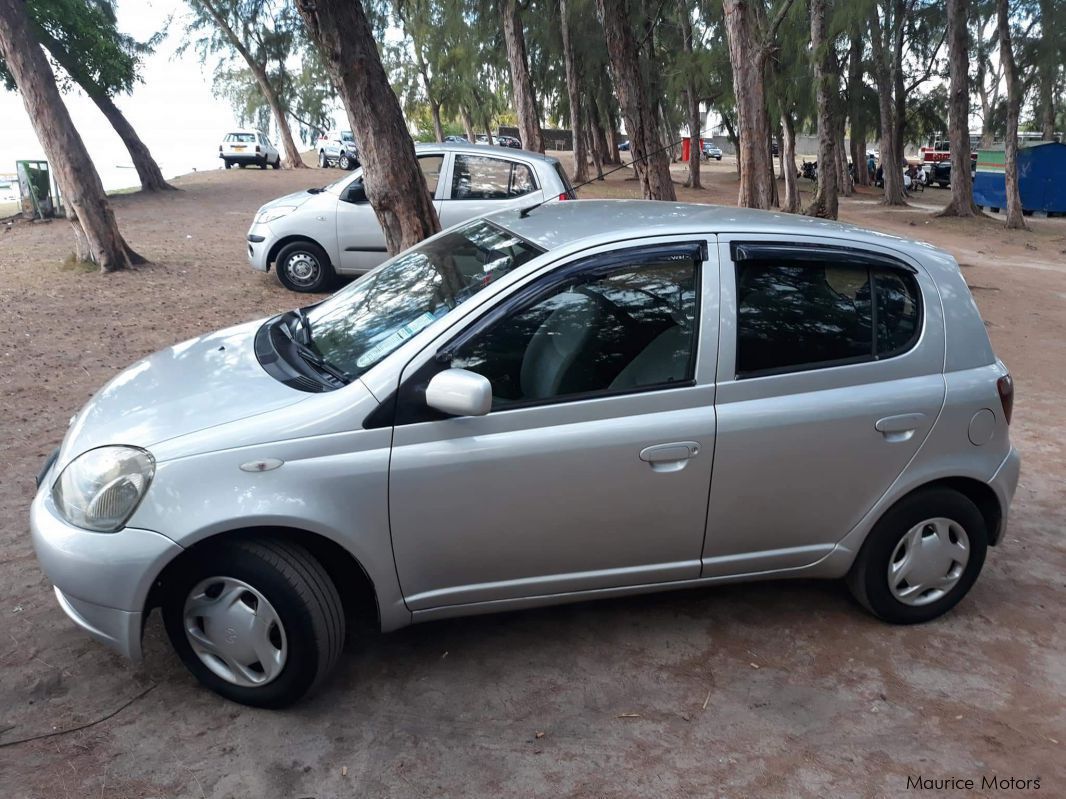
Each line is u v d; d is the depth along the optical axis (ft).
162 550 9.15
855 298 11.39
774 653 11.62
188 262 41.39
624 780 9.23
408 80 156.56
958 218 93.25
